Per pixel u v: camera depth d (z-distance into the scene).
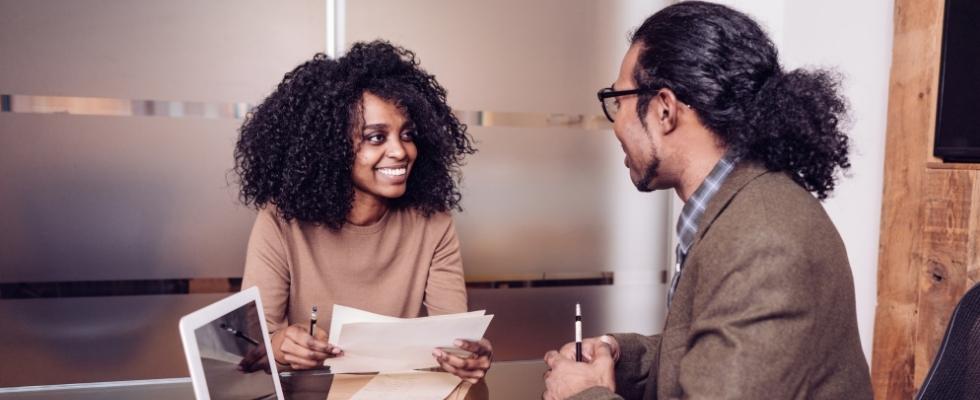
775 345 0.79
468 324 1.20
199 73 2.28
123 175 2.25
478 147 2.54
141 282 2.29
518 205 2.61
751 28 0.95
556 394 1.03
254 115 1.66
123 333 2.29
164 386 1.25
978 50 1.89
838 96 1.00
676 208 2.78
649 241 2.76
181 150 2.29
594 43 2.63
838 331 0.86
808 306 0.81
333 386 1.18
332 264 1.57
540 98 2.59
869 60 2.34
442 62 2.48
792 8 2.57
